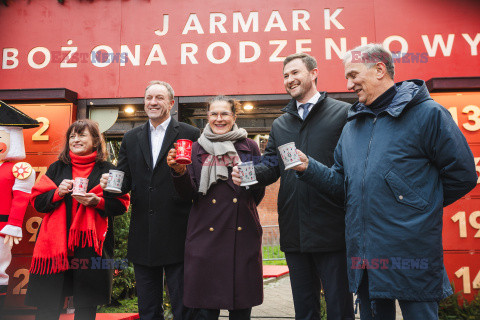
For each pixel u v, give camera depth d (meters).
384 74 1.86
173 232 2.54
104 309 3.94
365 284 1.83
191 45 4.12
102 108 4.21
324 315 3.50
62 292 2.44
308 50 4.05
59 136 3.96
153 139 2.79
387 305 1.85
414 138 1.70
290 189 2.39
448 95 3.88
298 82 2.47
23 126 3.24
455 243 3.76
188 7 4.15
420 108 1.72
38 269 2.44
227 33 4.11
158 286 2.62
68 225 2.54
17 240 2.92
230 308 2.19
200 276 2.26
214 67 4.09
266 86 4.05
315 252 2.25
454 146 1.65
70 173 2.68
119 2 4.18
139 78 4.10
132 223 2.63
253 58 4.08
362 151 1.84
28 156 3.95
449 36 3.96
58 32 4.16
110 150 5.25
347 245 1.86
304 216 2.29
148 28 4.14
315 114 2.43
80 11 4.18
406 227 1.63
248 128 5.69
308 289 2.38
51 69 4.12
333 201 2.23
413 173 1.69
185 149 2.15
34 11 4.18
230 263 2.26
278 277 6.59
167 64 4.11
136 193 2.64
